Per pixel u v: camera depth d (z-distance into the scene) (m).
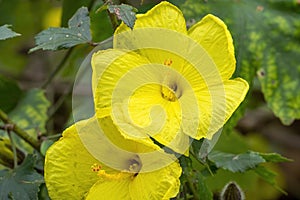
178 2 0.86
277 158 0.80
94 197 0.71
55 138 0.85
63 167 0.72
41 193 0.83
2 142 0.82
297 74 0.90
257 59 0.89
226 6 0.88
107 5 0.74
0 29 0.75
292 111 0.90
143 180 0.70
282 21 0.90
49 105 0.96
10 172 0.79
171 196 0.68
